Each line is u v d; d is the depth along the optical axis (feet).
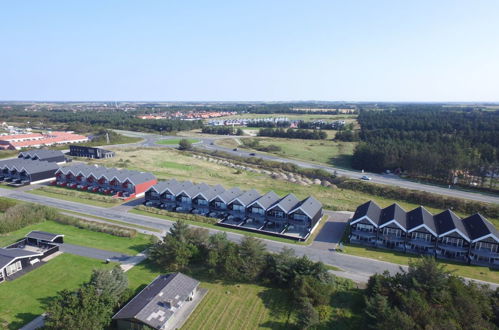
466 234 188.55
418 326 114.32
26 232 214.28
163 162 445.37
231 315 137.69
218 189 273.13
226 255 166.40
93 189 307.78
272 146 546.67
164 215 248.93
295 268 157.48
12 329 125.70
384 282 142.82
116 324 128.26
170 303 133.08
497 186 342.85
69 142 577.02
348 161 476.95
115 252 189.78
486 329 112.57
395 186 331.16
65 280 160.15
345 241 211.61
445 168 357.20
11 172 338.75
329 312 139.23
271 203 240.32
